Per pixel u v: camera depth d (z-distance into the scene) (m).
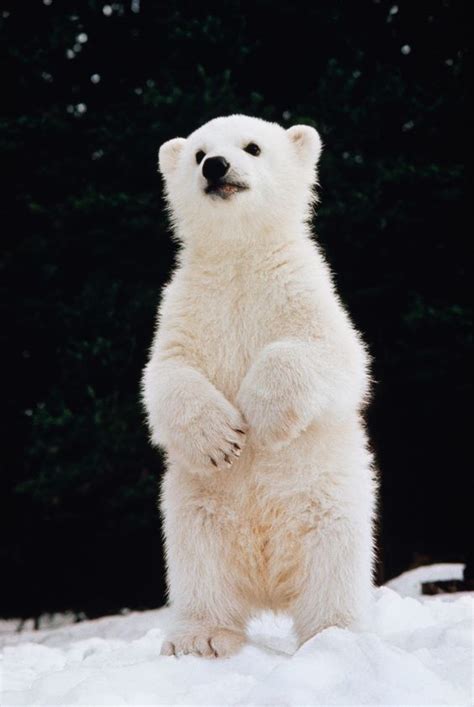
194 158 5.55
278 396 4.49
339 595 4.52
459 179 13.65
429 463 15.14
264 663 4.09
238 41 14.52
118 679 3.75
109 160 14.35
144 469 13.38
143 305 13.62
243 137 5.53
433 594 10.29
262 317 4.89
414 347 13.33
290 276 4.93
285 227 5.29
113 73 15.63
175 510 4.70
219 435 4.53
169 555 4.76
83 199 13.34
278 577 4.74
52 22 14.82
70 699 3.52
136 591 15.00
